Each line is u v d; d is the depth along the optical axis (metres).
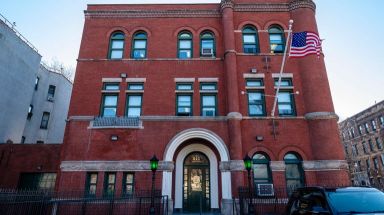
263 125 16.73
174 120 16.84
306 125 16.80
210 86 18.06
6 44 24.69
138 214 15.04
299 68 18.09
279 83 16.28
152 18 19.89
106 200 14.62
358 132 52.62
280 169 15.85
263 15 19.69
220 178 16.33
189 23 19.73
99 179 15.70
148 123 16.83
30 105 29.94
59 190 15.34
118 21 19.80
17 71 26.14
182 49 19.23
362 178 50.91
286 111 17.38
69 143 16.38
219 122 16.77
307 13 18.98
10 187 18.67
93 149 16.27
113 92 17.81
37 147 19.59
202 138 16.66
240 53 18.48
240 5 19.78
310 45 15.41
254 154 16.36
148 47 18.97
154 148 16.31
